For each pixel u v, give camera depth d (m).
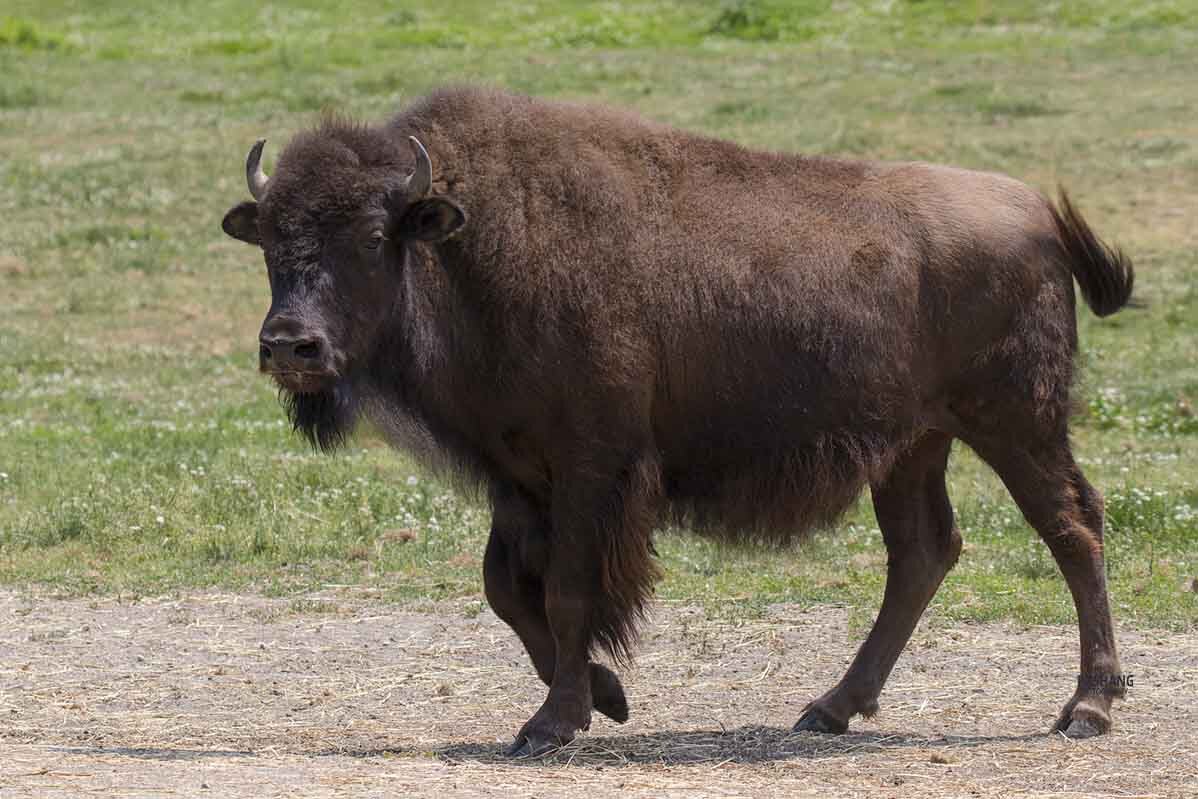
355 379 25.27
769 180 27.61
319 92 117.25
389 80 119.12
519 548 26.77
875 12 141.62
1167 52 122.69
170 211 93.19
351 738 26.67
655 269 26.11
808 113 106.75
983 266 27.52
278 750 25.70
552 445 25.64
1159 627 33.66
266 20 148.38
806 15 140.88
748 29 137.12
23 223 90.62
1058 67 119.31
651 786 22.58
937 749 25.56
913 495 28.59
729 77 118.75
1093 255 28.84
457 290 25.52
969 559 39.66
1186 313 69.69
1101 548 27.83
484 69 122.44
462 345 25.55
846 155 95.56
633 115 27.73
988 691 29.56
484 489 27.11
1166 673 30.30
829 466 26.83
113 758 24.06
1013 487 28.06
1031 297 27.84
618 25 139.25
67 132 108.69
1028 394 27.75
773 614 35.47
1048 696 29.14
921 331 27.30
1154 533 41.41
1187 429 55.44
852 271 26.89
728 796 21.95
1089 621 27.27
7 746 25.47
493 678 30.98
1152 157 94.25
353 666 31.91
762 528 27.20
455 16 147.00
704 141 27.77
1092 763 24.39
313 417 25.67
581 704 25.61
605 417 25.50
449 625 35.06
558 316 25.34
